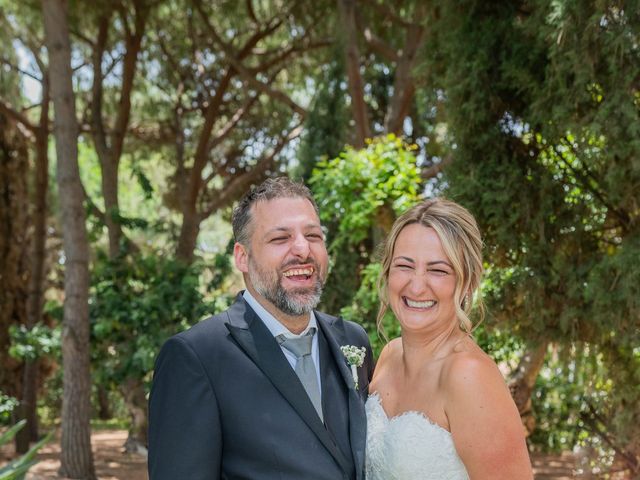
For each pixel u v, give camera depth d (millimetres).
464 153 6098
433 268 2482
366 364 2850
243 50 13680
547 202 5773
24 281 15578
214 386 2330
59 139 9695
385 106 14109
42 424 17469
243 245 2555
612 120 4957
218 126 16312
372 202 6887
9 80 14633
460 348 2486
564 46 5117
